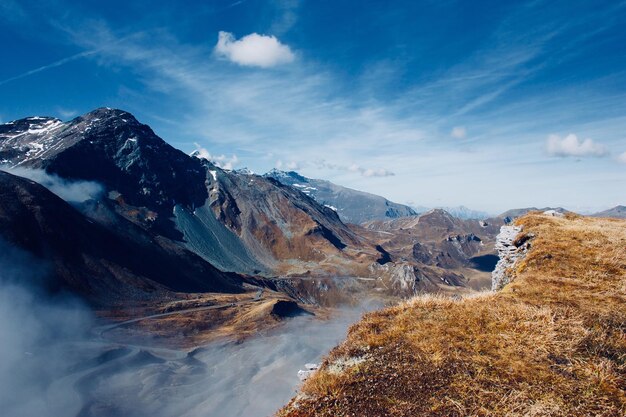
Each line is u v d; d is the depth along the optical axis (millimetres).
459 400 10930
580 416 10055
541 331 14148
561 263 22641
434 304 17688
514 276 25922
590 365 12188
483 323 15188
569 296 17609
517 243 31172
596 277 20016
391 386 11836
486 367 12336
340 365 13797
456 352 13211
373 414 10766
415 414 10578
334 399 11625
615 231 27641
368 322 16359
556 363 12445
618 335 13898
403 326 15438
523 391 11055
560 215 39000
